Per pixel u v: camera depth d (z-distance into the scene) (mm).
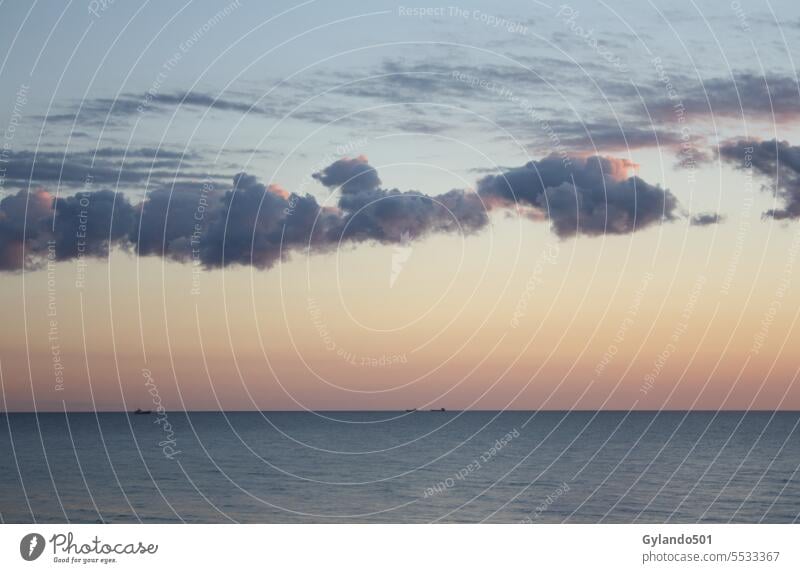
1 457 62156
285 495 41188
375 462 61844
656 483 49094
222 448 72875
